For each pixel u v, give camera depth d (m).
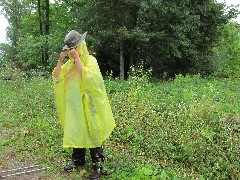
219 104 5.16
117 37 9.77
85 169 2.83
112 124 2.66
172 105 4.62
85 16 9.98
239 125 3.91
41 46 11.33
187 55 11.48
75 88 2.53
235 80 9.84
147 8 9.35
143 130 3.68
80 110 2.52
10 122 4.27
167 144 3.33
